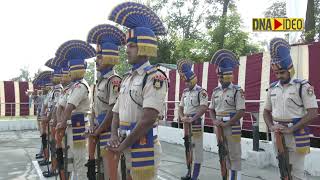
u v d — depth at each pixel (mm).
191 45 22859
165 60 24812
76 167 5188
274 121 4418
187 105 6504
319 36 17781
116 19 3246
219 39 22250
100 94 4586
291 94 4203
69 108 5039
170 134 11594
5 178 6996
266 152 7551
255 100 8734
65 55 5418
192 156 6379
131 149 3100
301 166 4227
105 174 4316
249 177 6723
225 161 5688
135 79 3221
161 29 3447
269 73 8453
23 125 17000
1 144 11969
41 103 10109
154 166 3146
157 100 3033
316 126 7195
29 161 8836
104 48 4582
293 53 7598
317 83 7238
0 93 17422
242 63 9250
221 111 5840
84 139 5184
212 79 10547
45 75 9562
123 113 3270
